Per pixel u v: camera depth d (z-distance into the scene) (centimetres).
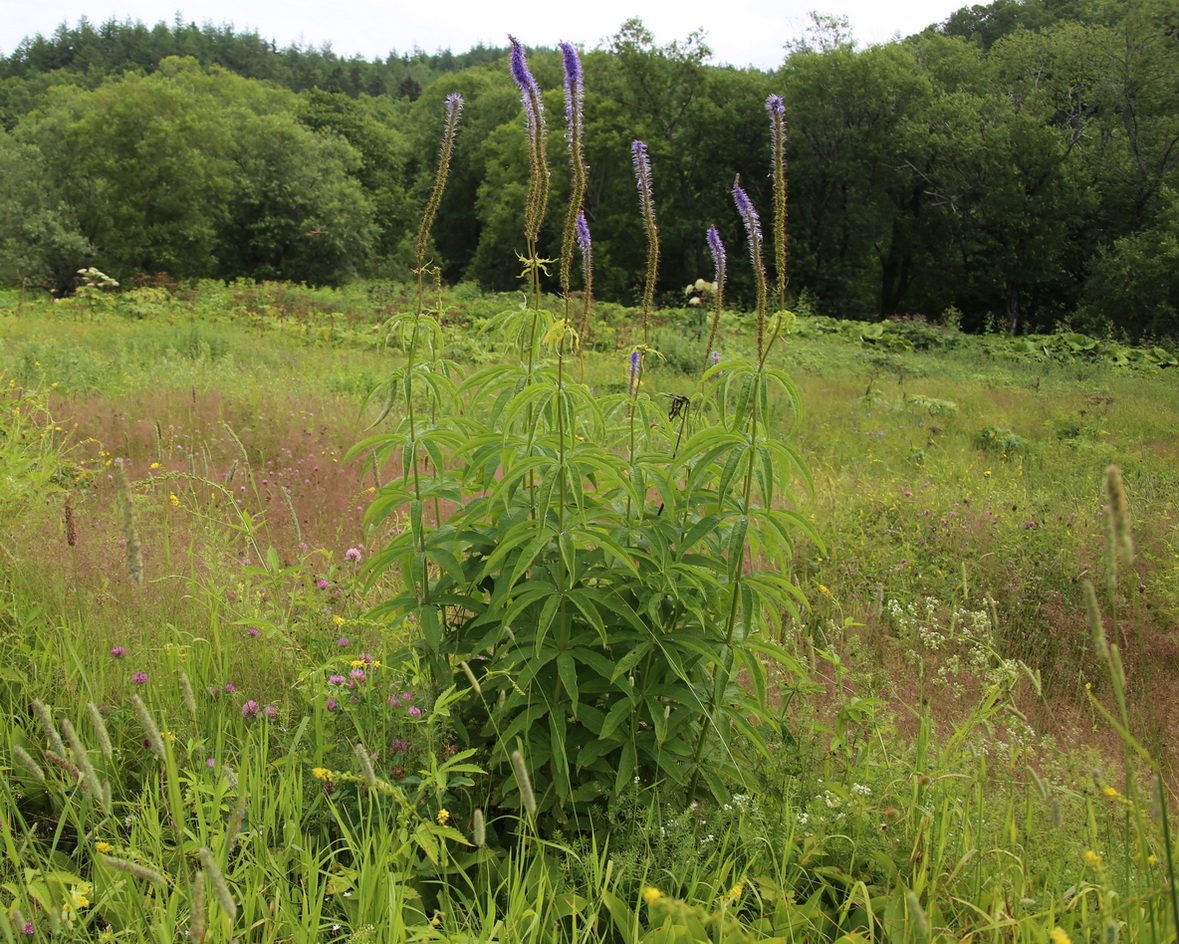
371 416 792
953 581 486
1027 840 228
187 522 420
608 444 287
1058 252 2950
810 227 3516
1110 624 444
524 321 257
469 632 272
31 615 294
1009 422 1046
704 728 263
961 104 3031
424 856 233
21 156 3209
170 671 276
